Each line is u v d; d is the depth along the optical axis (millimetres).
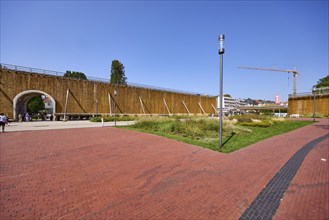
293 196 4074
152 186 4566
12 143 9500
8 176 5121
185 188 4461
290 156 7453
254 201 3846
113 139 10914
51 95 29125
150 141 10359
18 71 26438
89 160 6750
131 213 3365
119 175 5297
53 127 17312
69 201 3793
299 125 19078
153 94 44812
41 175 5230
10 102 25672
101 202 3762
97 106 34375
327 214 3369
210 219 3201
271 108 68250
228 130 13945
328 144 9867
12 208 3498
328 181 4906
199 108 56938
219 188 4469
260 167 6082
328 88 37688
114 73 50188
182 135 12320
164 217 3242
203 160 6887
